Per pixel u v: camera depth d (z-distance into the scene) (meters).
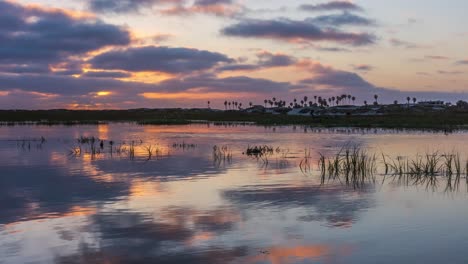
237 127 77.69
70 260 9.78
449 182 19.39
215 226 12.24
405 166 24.44
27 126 80.81
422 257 9.73
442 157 29.03
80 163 26.28
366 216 13.21
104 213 13.72
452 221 12.62
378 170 23.09
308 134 54.84
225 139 46.88
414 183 19.06
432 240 10.90
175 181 19.56
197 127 79.06
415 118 95.44
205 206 14.62
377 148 35.53
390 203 15.01
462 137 47.97
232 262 9.54
